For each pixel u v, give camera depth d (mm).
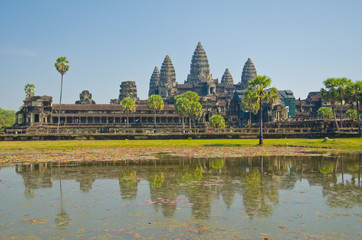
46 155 53812
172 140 92875
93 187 28359
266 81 77688
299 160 45469
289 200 23672
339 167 38719
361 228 18297
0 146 73625
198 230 18188
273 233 17734
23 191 27000
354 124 124500
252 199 24000
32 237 17375
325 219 19703
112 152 58938
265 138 98062
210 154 54344
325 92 115062
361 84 97938
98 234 17734
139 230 18250
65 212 21297
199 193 25891
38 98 199125
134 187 28250
